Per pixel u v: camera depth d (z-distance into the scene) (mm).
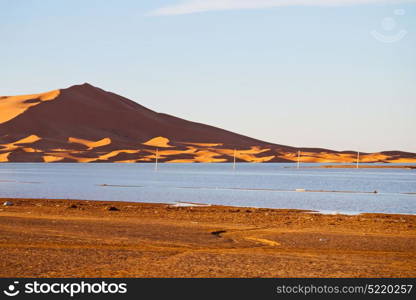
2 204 62188
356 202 76938
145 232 35562
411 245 31062
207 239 32969
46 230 35438
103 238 32125
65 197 82688
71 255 25812
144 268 23109
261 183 139000
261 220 46188
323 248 29797
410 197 88438
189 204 68250
